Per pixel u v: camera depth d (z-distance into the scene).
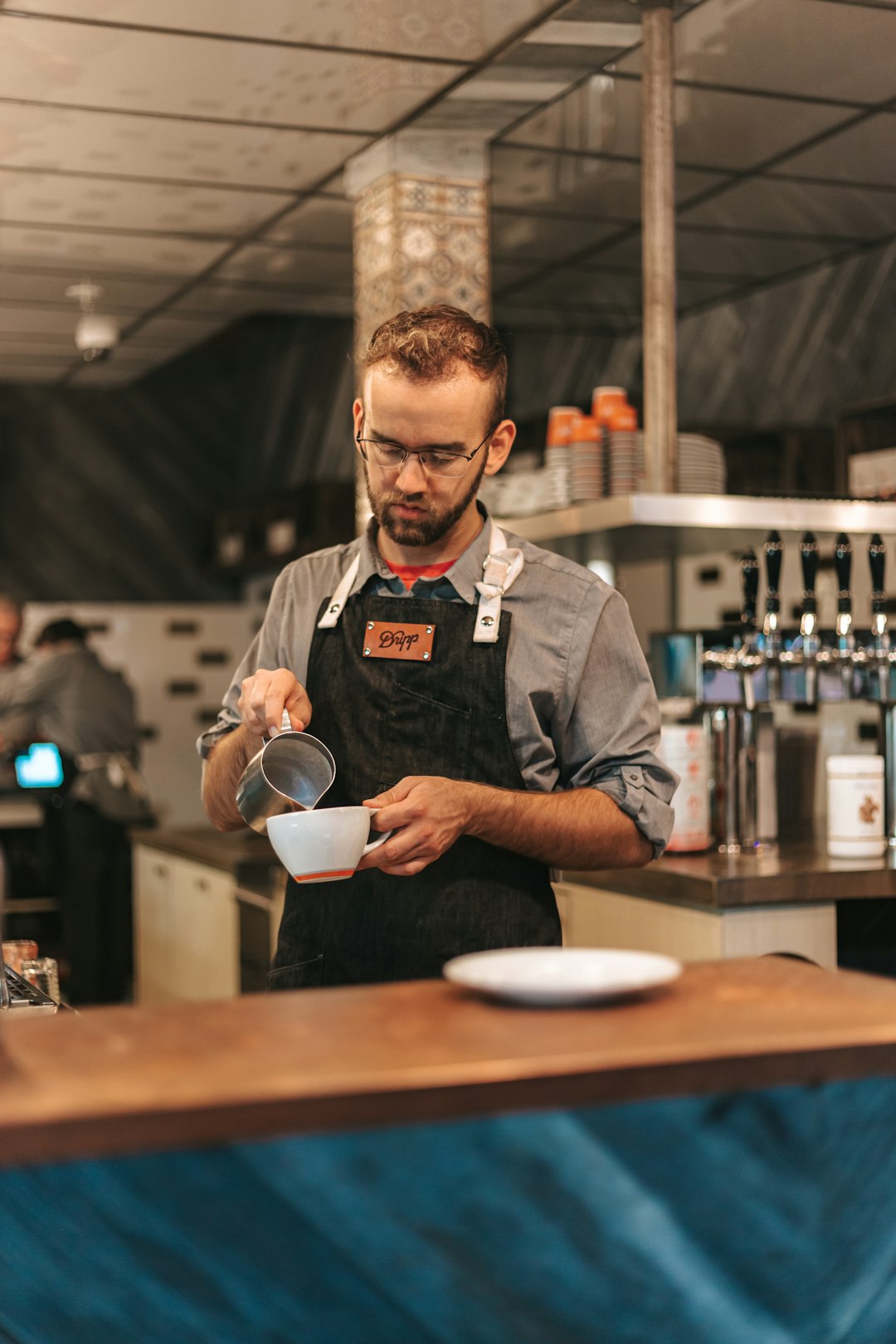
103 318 6.66
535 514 3.46
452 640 1.93
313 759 1.82
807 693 3.18
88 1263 0.98
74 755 6.62
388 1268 1.02
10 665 7.07
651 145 3.42
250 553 7.87
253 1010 1.19
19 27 3.52
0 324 6.77
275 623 2.07
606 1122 1.05
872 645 3.24
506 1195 1.03
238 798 1.82
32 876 6.80
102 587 8.30
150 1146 0.92
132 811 6.61
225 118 4.18
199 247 5.55
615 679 1.95
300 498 7.12
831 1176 1.12
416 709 1.92
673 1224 1.08
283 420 7.88
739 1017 1.14
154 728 8.17
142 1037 1.10
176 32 3.57
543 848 1.80
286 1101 0.95
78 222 5.18
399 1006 1.20
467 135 4.39
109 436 8.34
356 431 1.96
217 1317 1.00
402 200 4.36
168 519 8.45
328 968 1.88
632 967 1.25
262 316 6.84
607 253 5.75
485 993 1.24
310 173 4.69
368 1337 1.03
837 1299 1.14
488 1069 0.99
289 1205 0.99
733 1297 1.11
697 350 6.63
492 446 1.92
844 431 4.64
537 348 7.15
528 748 1.93
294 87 3.96
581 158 4.60
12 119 4.16
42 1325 1.00
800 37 3.63
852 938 2.97
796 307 5.97
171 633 8.22
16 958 2.30
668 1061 1.03
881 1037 1.09
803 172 4.73
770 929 2.78
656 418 3.36
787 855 3.09
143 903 5.55
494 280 6.17
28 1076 0.99
